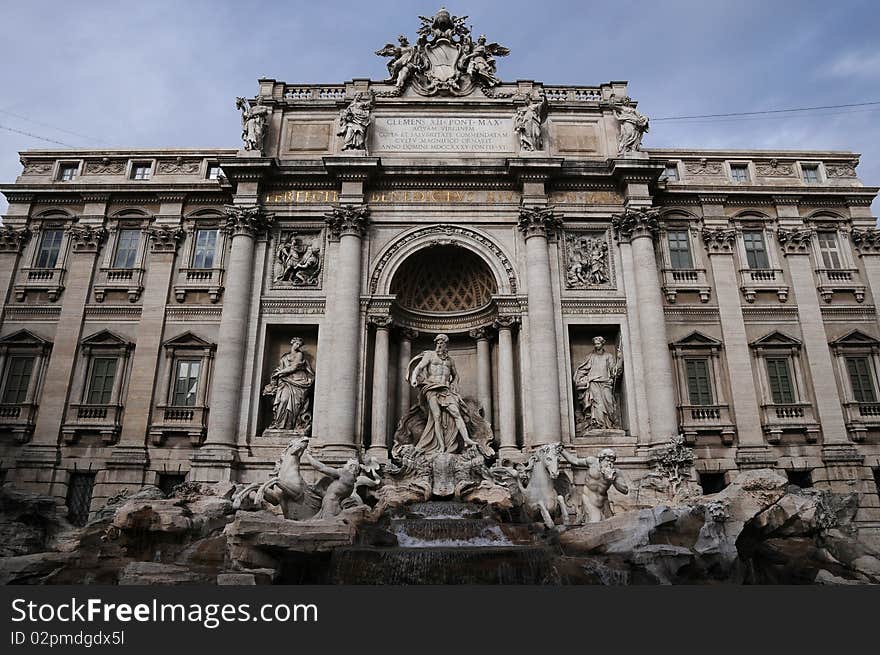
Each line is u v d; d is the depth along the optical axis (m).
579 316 30.36
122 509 19.55
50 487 28.45
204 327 31.17
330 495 21.61
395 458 27.53
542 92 34.09
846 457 29.12
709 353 31.06
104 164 34.38
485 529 20.53
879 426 29.95
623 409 29.86
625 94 34.47
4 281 31.98
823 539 22.88
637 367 29.39
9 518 25.27
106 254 32.59
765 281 32.41
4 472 28.61
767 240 33.25
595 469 22.52
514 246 31.27
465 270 32.78
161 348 30.78
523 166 31.00
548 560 17.19
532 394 28.58
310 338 31.02
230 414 27.84
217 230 33.12
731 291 31.95
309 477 26.80
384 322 29.83
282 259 31.23
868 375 31.30
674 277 32.25
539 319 29.28
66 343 30.84
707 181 34.19
